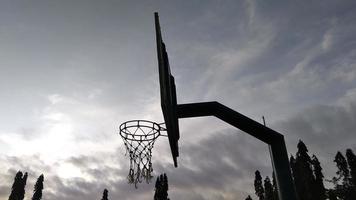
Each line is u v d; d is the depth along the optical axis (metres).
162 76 4.98
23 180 63.34
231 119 6.36
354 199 42.75
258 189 55.75
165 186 52.75
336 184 46.12
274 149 6.20
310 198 44.47
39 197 64.44
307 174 46.06
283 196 5.78
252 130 6.32
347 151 47.38
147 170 8.09
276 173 6.04
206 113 6.43
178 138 6.50
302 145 48.53
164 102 4.80
